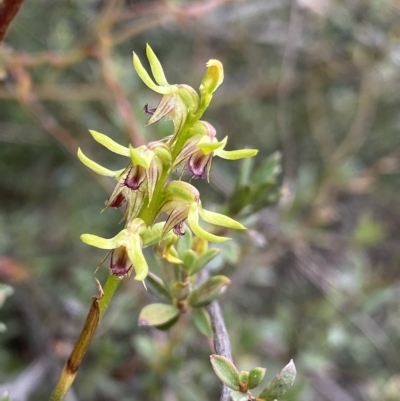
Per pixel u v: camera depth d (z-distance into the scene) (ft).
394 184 0.85
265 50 0.83
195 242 0.31
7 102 0.70
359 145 0.77
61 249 0.68
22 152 0.74
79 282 0.61
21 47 0.70
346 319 0.64
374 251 0.80
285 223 0.65
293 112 0.82
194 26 0.73
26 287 0.58
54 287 0.63
